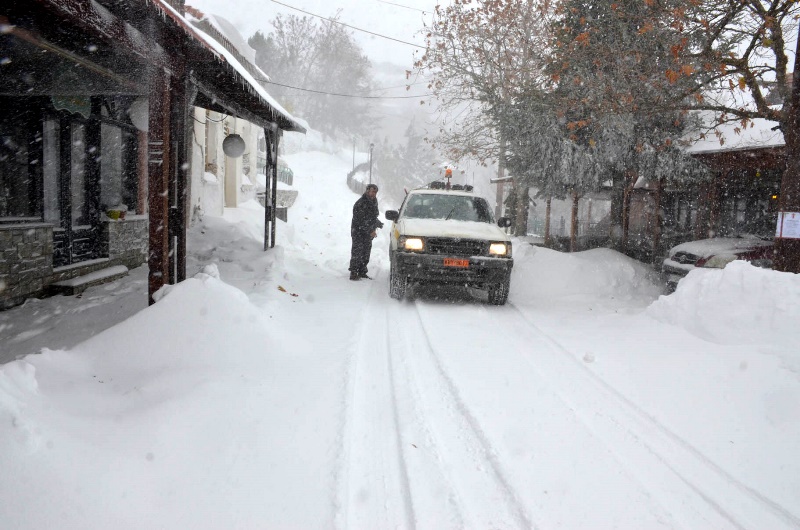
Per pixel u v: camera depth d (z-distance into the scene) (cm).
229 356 420
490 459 306
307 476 277
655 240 1251
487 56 1233
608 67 879
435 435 335
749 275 542
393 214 894
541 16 1138
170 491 247
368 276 1008
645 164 1084
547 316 700
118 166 946
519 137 1154
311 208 2439
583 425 358
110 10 396
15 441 225
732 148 976
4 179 680
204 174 1363
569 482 284
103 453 255
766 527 251
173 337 419
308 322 605
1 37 447
